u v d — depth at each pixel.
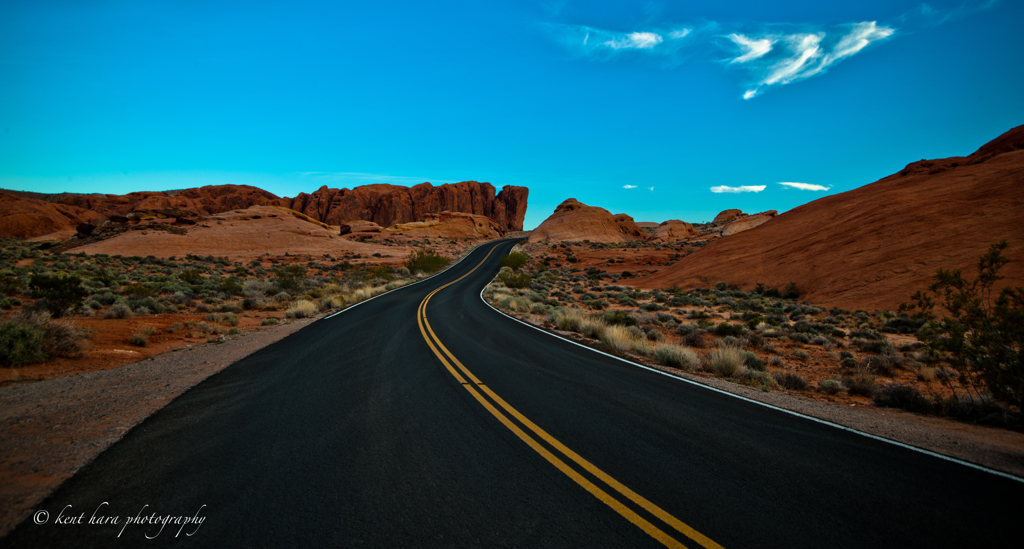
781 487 3.69
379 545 2.82
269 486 3.56
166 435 4.66
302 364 8.57
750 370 9.33
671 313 24.22
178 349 10.95
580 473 3.92
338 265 54.53
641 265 61.16
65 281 13.74
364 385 6.99
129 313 15.09
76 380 7.17
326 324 14.99
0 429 4.78
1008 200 26.50
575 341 12.36
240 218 84.12
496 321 16.73
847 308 24.17
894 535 2.99
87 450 4.21
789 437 4.93
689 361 9.58
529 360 9.39
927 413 6.56
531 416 5.57
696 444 4.68
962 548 2.85
